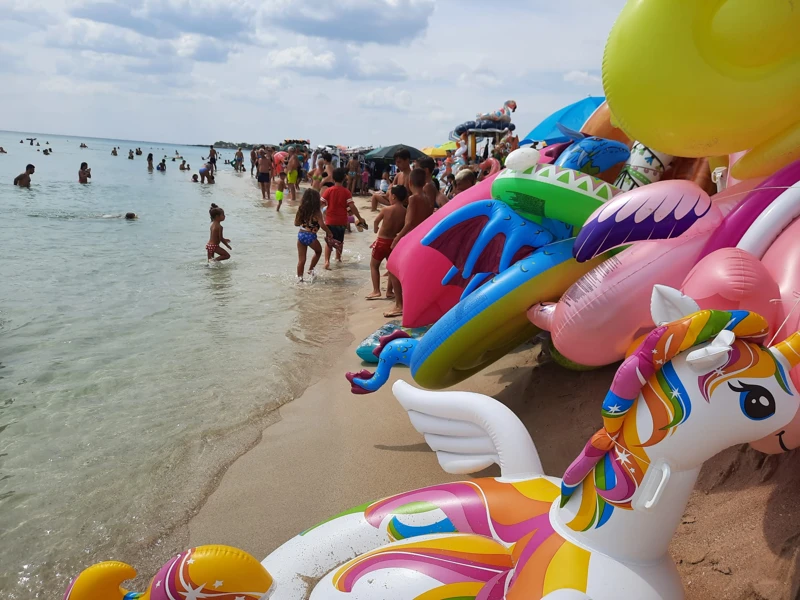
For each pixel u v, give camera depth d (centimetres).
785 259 257
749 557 252
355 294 960
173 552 337
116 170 4522
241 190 3131
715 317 180
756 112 267
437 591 203
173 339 714
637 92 276
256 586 201
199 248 1362
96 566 204
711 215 292
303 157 3481
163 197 2558
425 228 545
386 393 546
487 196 500
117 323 773
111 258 1200
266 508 375
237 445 456
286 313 840
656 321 199
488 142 1980
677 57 262
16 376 590
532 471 250
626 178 429
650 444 187
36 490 397
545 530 211
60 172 3797
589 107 970
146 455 442
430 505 236
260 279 1062
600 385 431
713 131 278
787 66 257
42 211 1856
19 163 4525
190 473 417
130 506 380
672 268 303
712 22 256
